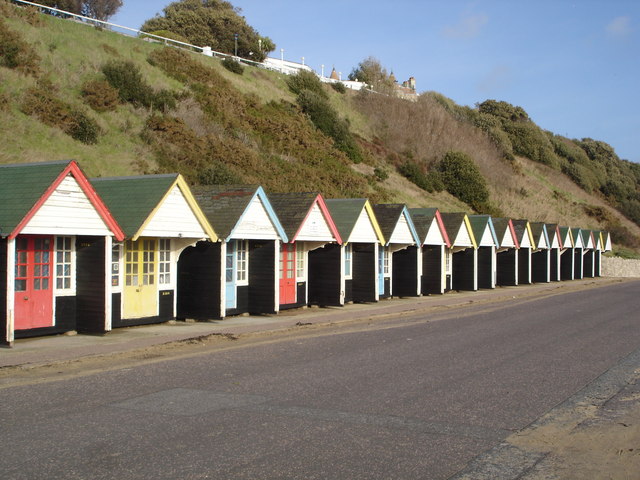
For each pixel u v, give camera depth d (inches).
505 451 267.4
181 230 658.8
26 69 1311.5
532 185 2903.5
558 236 1750.7
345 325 723.4
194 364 458.3
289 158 1723.7
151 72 1691.7
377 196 1797.5
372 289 1001.5
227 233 708.7
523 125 3430.1
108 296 578.2
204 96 1742.1
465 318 806.5
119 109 1425.9
